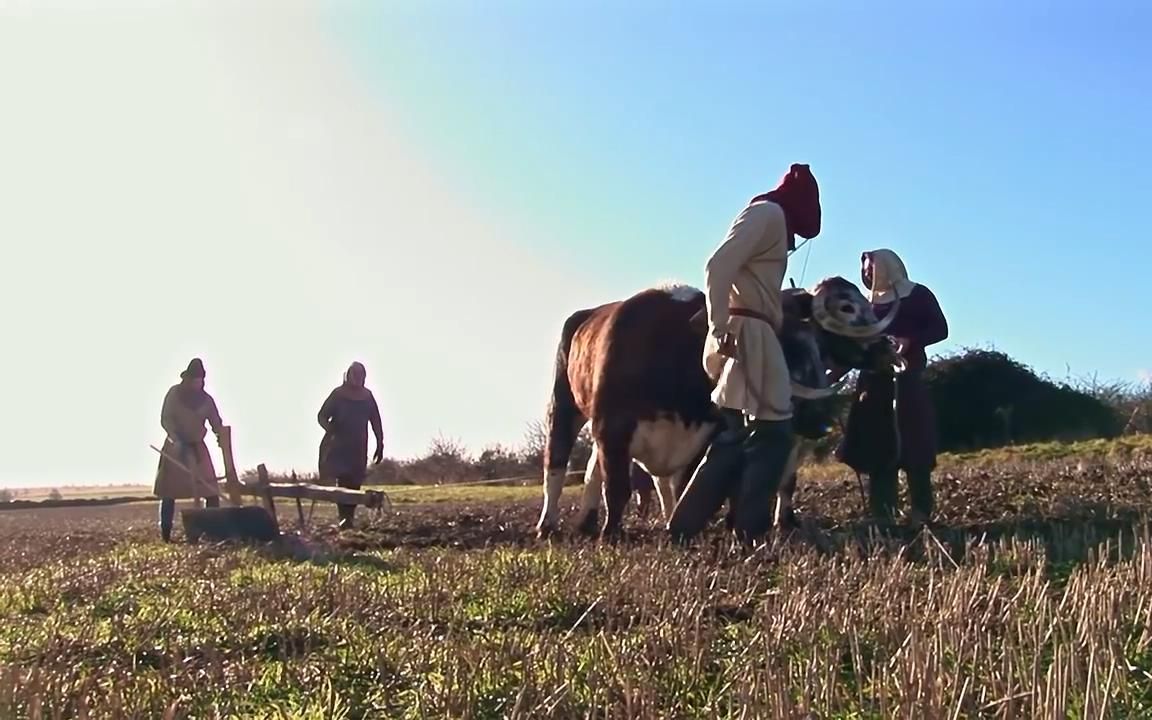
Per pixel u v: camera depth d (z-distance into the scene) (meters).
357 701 6.28
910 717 5.02
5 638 8.33
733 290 10.14
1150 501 12.73
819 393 10.62
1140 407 30.83
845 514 13.76
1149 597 6.96
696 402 11.61
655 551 10.14
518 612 8.31
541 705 5.62
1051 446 24.48
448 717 5.78
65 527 21.69
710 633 6.73
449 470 38.66
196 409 16.58
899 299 11.64
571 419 13.91
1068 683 5.33
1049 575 8.68
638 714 5.42
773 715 5.14
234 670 6.78
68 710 5.97
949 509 13.10
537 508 19.78
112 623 8.40
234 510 15.17
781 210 10.12
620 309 12.23
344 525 16.88
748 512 10.06
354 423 18.03
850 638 6.36
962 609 6.54
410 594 8.91
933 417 11.77
